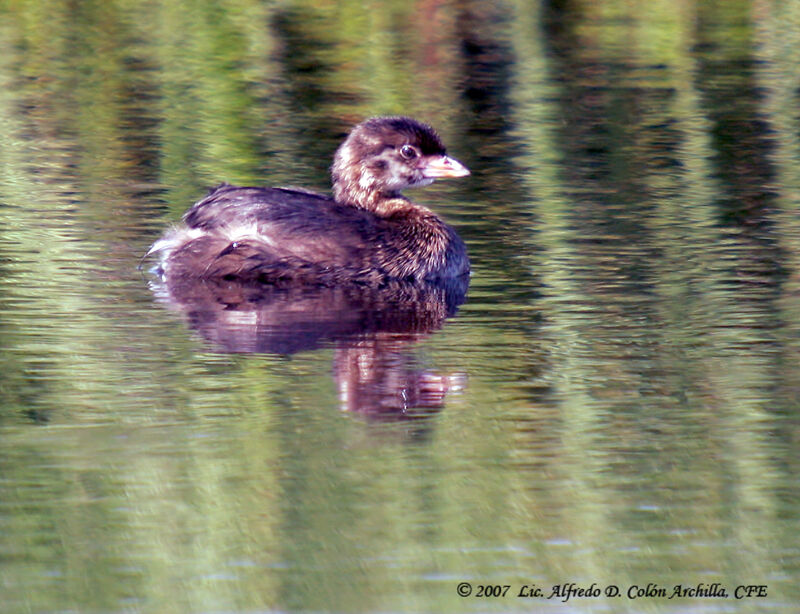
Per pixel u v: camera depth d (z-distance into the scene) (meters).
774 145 21.73
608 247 16.11
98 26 31.05
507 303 14.01
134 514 9.02
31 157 20.44
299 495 9.31
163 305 13.86
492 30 31.28
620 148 21.50
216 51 28.83
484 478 9.59
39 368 11.78
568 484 9.55
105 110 23.86
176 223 16.95
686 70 27.72
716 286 14.49
